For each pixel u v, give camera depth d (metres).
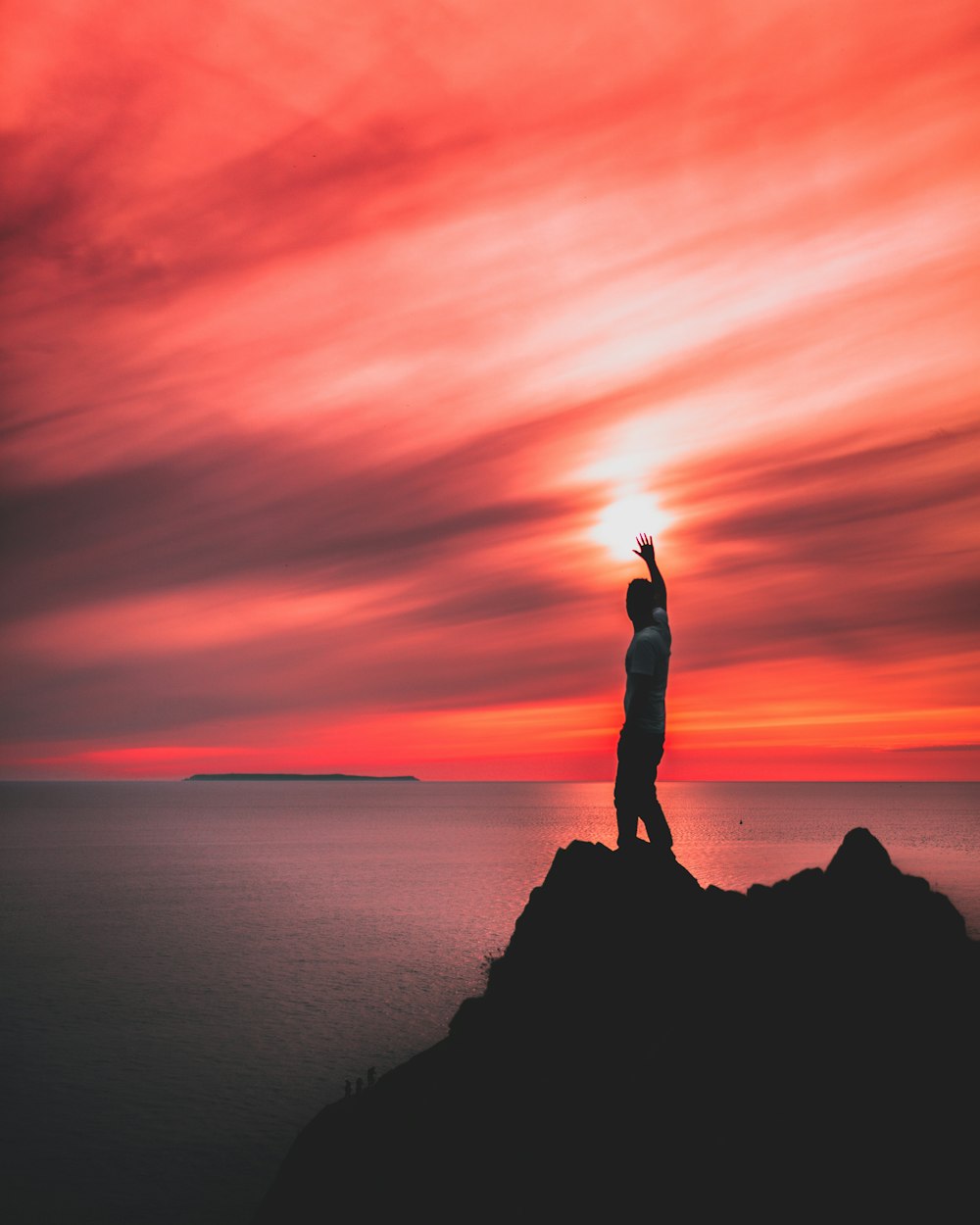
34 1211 28.77
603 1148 7.66
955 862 135.25
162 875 143.38
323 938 83.12
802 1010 7.85
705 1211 6.60
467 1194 8.62
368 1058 45.66
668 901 9.86
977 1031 7.26
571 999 9.80
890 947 8.29
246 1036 49.72
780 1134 6.86
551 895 11.05
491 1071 9.94
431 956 74.00
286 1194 12.15
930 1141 6.49
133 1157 33.12
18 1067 43.91
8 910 103.81
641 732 9.82
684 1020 8.20
